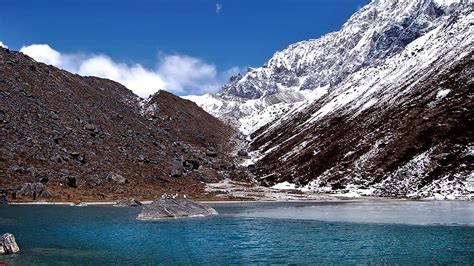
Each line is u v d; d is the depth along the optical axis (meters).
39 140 119.69
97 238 53.22
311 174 158.50
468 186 117.19
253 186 153.62
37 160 110.88
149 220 70.62
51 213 76.75
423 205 99.19
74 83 192.75
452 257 42.44
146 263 40.75
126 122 179.38
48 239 51.97
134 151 147.75
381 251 45.62
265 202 113.94
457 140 136.62
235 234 56.91
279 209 92.75
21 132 118.81
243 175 174.88
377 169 142.38
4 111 123.38
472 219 70.06
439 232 57.25
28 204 89.38
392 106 182.62
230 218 74.62
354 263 40.50
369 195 128.75
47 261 40.81
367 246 48.38
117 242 50.91
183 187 131.50
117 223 66.25
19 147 111.81
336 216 77.12
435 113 156.00
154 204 75.75
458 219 70.19
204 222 69.12
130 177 124.88
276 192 138.38
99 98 194.00
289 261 41.56
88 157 125.31
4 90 136.88
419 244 49.12
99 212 79.62
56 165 113.00
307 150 183.62
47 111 141.00
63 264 39.78
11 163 103.88
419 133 148.62
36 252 44.75
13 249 44.81
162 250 46.38
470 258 41.97
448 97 162.25
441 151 135.00
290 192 138.88
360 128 178.88
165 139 185.62
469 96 155.62
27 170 103.94
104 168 123.38
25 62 173.25
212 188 138.25
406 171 134.25
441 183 122.88
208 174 160.50
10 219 68.25
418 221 68.25
